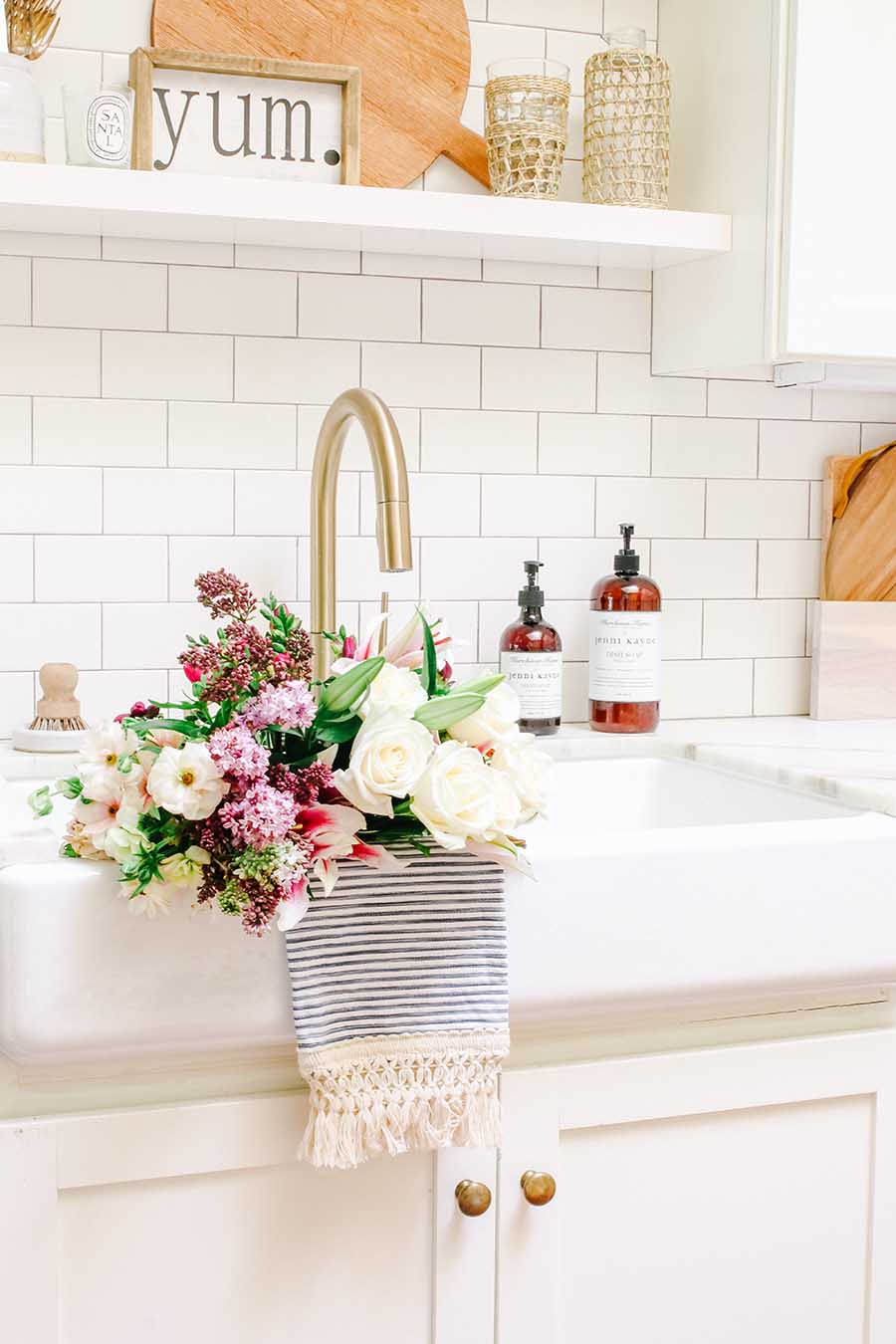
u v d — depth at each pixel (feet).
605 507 6.17
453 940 3.65
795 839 4.06
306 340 5.72
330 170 5.34
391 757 3.31
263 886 3.18
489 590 6.04
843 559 6.42
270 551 5.74
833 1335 4.41
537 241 5.39
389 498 4.01
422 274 5.85
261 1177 3.80
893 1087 4.41
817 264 5.29
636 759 5.70
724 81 5.60
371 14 5.68
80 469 5.49
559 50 6.02
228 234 5.33
